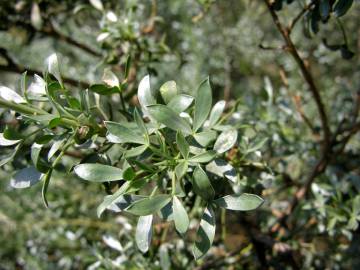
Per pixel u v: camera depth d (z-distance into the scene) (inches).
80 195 15.3
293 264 9.9
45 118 5.7
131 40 10.9
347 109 13.6
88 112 6.1
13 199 15.4
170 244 9.8
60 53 17.3
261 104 11.8
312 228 11.7
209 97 5.9
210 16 18.1
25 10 12.3
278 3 8.2
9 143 5.9
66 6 13.2
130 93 9.8
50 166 5.9
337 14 6.8
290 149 11.5
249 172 8.3
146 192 12.8
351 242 10.6
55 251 15.2
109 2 12.5
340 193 9.5
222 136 6.3
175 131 6.2
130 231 10.5
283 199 14.3
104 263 9.7
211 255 11.5
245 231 10.8
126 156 5.6
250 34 18.8
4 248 15.6
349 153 12.2
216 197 6.7
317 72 18.4
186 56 17.1
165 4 17.4
